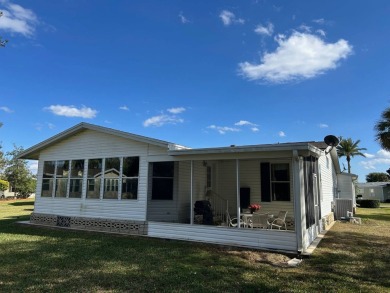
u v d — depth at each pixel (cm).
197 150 948
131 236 1050
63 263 695
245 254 784
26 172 4378
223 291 518
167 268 657
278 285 551
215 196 1337
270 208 1230
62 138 1310
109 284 551
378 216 1955
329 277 600
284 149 814
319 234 1109
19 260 721
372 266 682
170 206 1162
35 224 1330
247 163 1302
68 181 1284
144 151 1107
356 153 4803
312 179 1044
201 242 916
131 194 1114
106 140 1209
